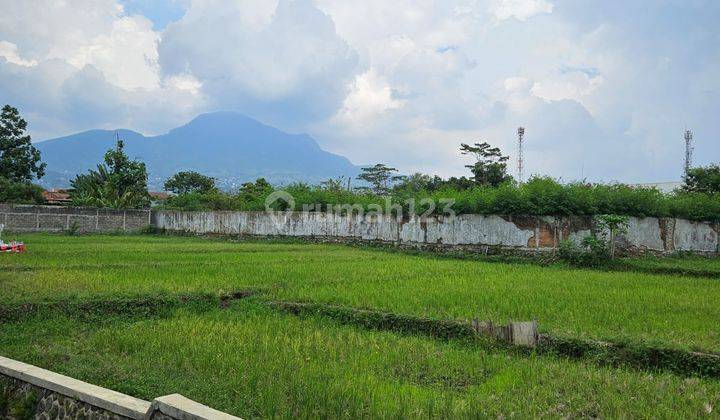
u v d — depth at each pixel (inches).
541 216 903.7
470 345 369.4
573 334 351.3
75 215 1446.9
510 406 248.8
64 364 303.4
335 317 439.5
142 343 350.0
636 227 876.0
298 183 1403.8
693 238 925.8
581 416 243.3
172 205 1722.4
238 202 1670.8
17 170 1763.0
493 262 883.4
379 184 2036.2
